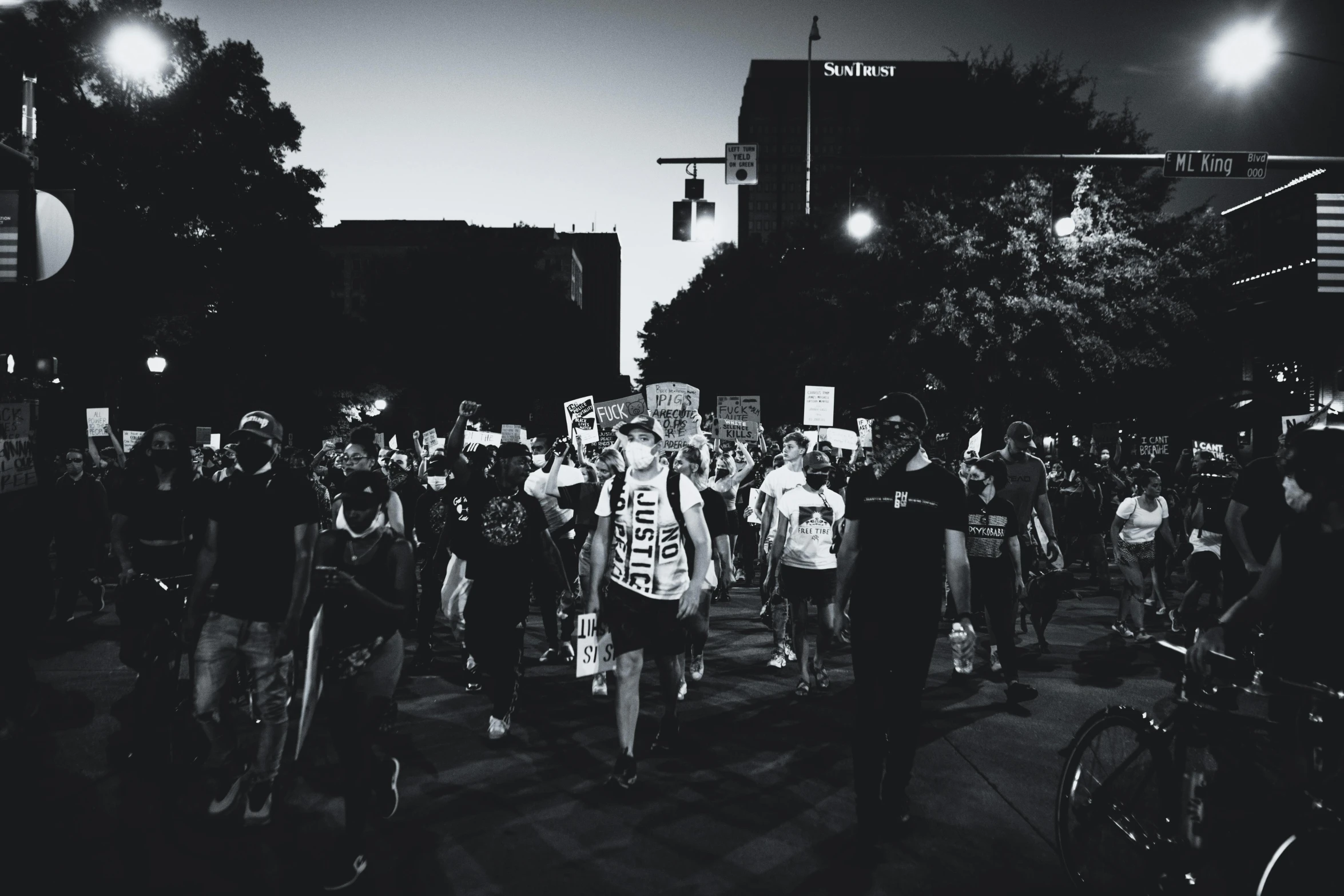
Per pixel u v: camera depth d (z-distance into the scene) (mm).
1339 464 3525
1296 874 3355
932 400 25031
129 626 5922
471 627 6621
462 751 6277
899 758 4910
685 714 7270
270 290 37500
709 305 57438
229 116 35312
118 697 7621
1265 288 29234
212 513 5027
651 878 4348
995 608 7637
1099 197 23969
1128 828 3971
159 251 31953
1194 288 26062
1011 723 7102
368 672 4422
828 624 7922
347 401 44531
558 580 7121
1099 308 22656
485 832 4875
